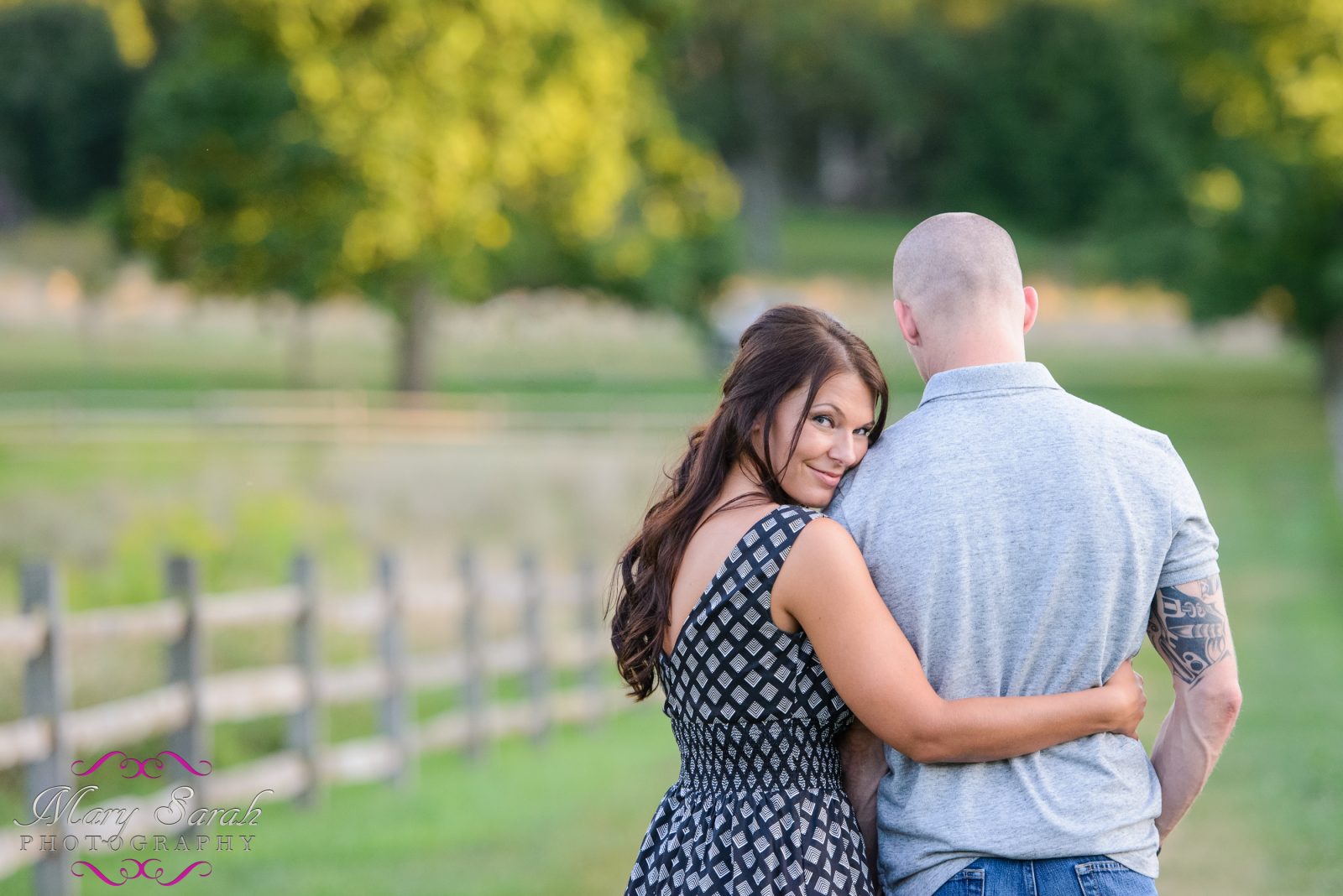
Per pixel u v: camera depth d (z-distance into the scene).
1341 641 23.86
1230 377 79.50
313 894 11.42
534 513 36.38
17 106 112.44
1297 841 12.39
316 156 48.12
